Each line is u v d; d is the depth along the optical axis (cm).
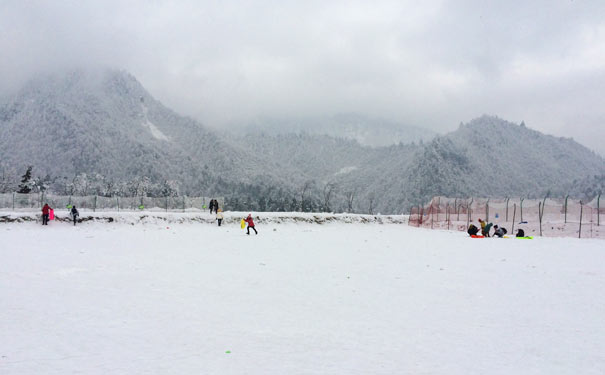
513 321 952
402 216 6297
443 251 2405
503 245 2812
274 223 4781
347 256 2116
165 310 1011
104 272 1522
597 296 1212
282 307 1056
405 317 977
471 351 758
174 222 4362
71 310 999
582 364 701
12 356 706
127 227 4038
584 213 4691
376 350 757
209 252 2195
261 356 720
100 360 693
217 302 1098
